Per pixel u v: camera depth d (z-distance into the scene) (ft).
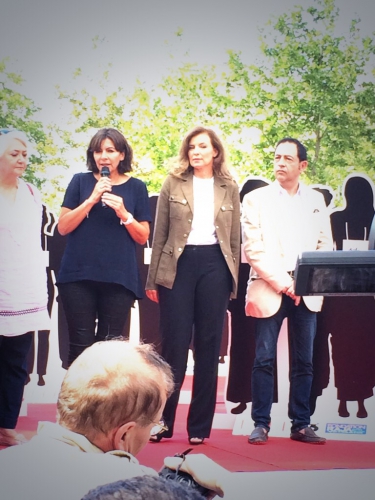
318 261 4.55
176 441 13.82
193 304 13.80
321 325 14.76
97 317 13.89
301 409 14.30
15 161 14.90
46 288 14.58
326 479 12.51
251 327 14.60
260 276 14.51
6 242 14.48
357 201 15.21
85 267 13.65
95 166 14.19
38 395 14.47
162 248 13.96
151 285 13.97
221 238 13.79
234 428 14.42
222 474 4.20
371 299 14.76
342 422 14.67
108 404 4.39
